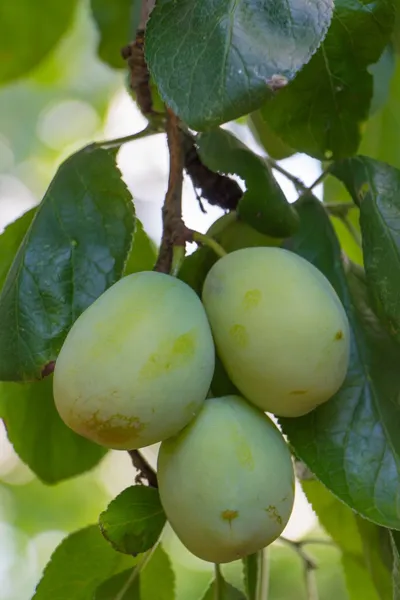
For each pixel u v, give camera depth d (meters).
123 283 0.41
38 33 0.63
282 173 0.49
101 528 0.42
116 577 0.48
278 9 0.40
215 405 0.41
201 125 0.40
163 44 0.41
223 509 0.40
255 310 0.40
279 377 0.40
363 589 0.53
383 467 0.43
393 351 0.45
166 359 0.39
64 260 0.44
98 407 0.39
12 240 0.49
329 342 0.41
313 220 0.48
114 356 0.39
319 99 0.48
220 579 0.48
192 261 0.46
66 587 0.49
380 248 0.45
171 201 0.45
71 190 0.45
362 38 0.47
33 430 0.51
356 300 0.47
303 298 0.40
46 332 0.43
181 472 0.40
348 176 0.47
